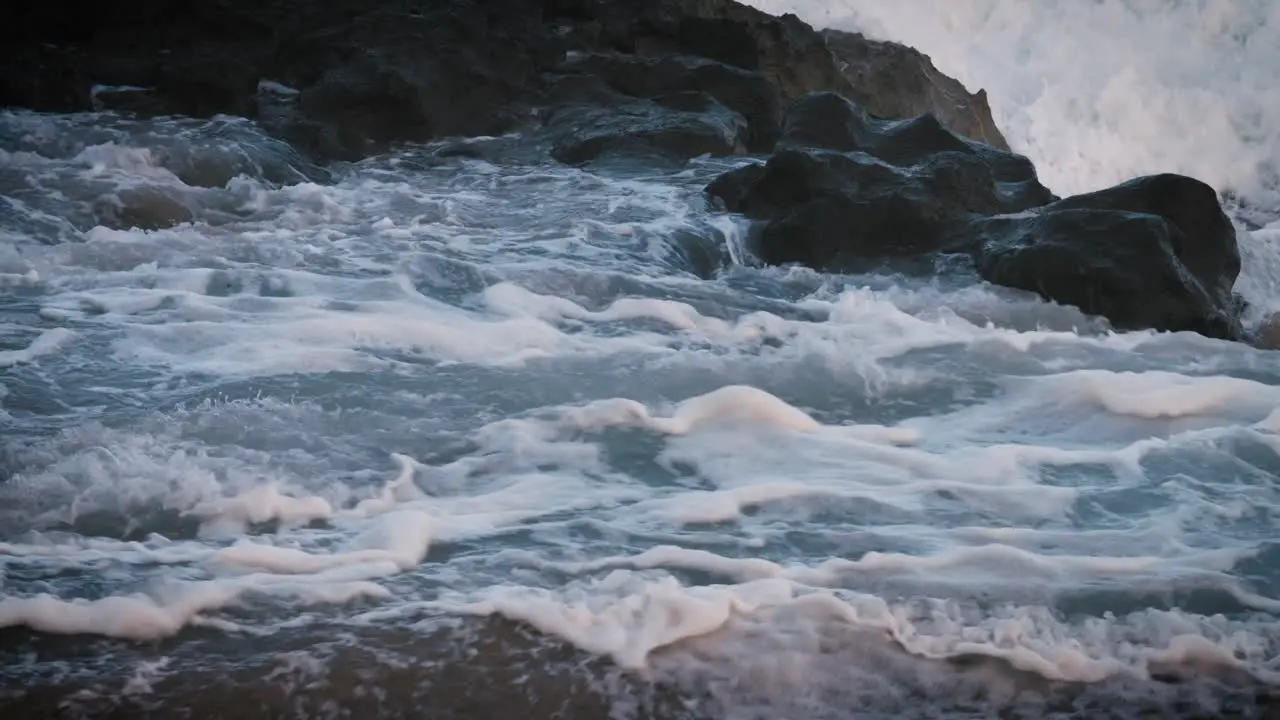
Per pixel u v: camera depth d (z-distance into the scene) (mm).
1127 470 5781
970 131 13258
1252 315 8945
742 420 6062
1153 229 8117
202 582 4484
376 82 10914
